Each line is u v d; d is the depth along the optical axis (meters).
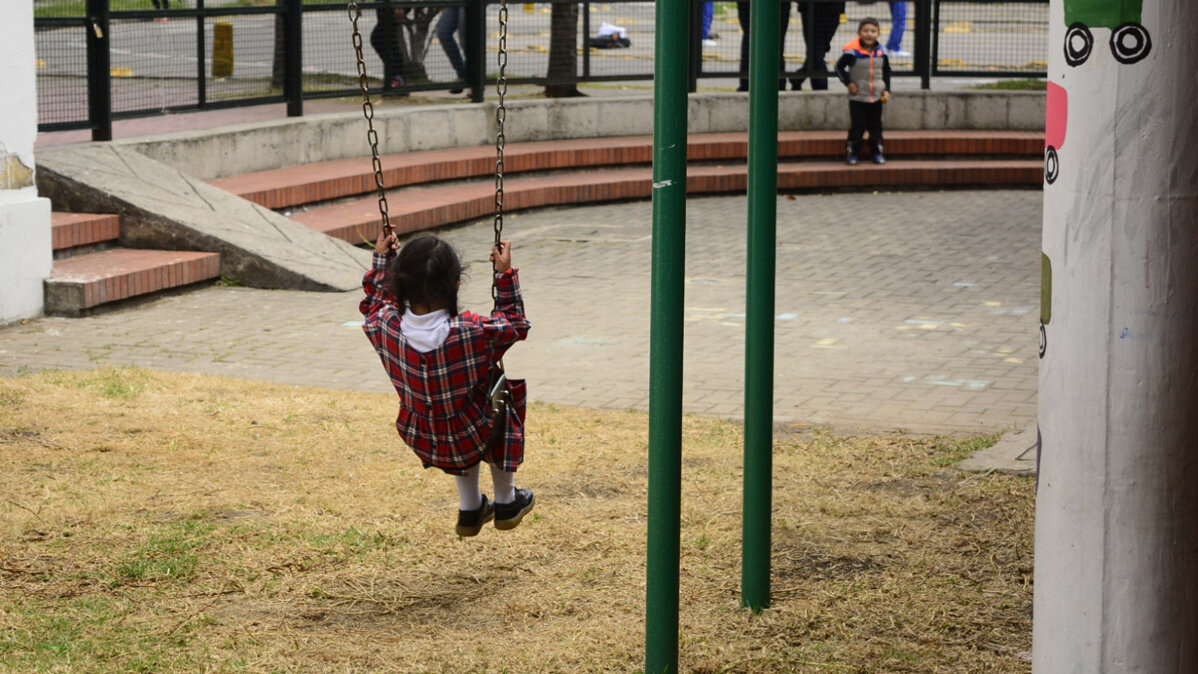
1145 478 2.97
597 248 13.70
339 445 7.18
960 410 7.99
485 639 4.80
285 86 15.23
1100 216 2.92
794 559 5.56
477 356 4.44
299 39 15.17
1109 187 2.91
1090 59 2.89
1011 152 17.88
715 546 5.71
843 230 14.53
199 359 9.34
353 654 4.64
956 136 17.97
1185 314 2.92
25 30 10.14
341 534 5.81
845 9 19.09
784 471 6.73
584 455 6.99
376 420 7.68
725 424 7.66
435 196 14.95
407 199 14.76
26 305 10.39
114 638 4.73
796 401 8.20
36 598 5.08
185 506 6.14
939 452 7.04
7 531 5.73
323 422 7.61
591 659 4.61
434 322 4.42
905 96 18.58
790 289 11.57
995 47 18.89
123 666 4.50
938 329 10.14
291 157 14.91
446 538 5.79
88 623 4.86
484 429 4.54
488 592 5.25
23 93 10.21
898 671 4.53
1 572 5.32
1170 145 2.87
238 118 15.22
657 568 4.24
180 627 4.85
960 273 12.27
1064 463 3.06
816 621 4.94
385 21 16.14
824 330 10.11
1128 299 2.93
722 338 9.93
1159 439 2.96
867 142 17.78
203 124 14.69
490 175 16.16
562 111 17.62
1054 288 3.03
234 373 9.00
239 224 12.22
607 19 18.05
